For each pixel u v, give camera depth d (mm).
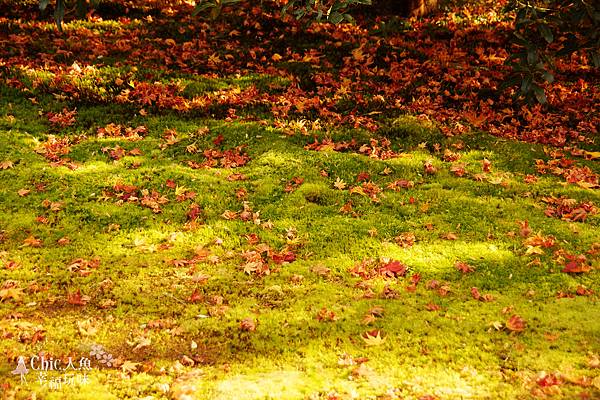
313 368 3953
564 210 6082
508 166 7090
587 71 9430
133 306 4703
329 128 7930
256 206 6273
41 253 5359
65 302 4703
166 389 3725
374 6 11438
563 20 7230
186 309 4668
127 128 7707
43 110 7898
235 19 10805
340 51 9953
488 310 4531
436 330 4309
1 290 4703
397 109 8430
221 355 4148
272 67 9398
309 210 6191
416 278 4992
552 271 5047
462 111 8414
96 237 5660
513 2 7562
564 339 4145
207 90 8711
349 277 5098
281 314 4586
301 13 5855
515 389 3648
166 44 9914
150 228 5840
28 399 3502
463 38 10336
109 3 10969
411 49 9961
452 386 3705
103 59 9219
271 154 7242
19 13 10547
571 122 8250
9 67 8680
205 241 5680
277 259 5359
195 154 7277
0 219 5781
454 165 7129
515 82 7086
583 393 3549
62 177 6574
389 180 6824
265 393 3648
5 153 6863
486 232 5742
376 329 4352
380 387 3713
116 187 6430
